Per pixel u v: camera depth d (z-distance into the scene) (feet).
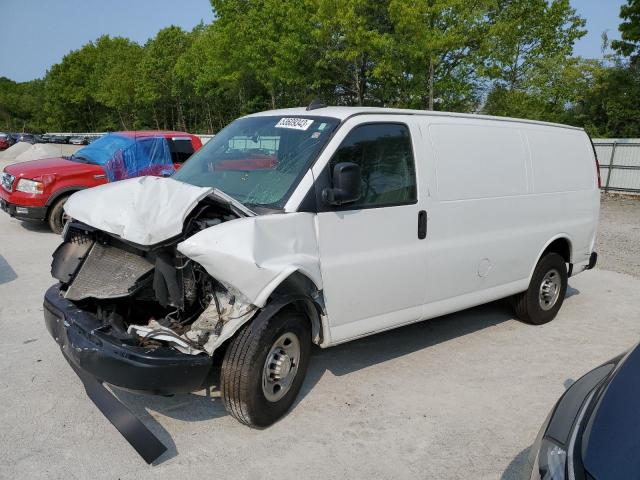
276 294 11.77
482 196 16.15
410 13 65.82
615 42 73.51
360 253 13.14
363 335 13.73
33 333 17.20
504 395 14.30
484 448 11.89
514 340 18.21
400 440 12.04
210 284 11.40
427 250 14.66
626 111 95.91
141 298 12.18
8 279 23.07
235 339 11.39
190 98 197.06
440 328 19.12
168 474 10.57
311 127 13.46
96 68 243.40
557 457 7.32
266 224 11.14
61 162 33.12
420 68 76.18
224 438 11.83
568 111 106.42
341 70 95.61
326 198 12.39
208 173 14.33
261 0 107.04
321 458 11.27
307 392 14.01
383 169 13.73
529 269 18.44
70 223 12.57
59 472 10.50
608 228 41.14
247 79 133.49
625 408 7.54
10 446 11.25
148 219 10.99
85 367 10.75
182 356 10.64
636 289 25.09
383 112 14.21
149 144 33.63
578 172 20.08
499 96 84.33
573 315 21.15
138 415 12.62
